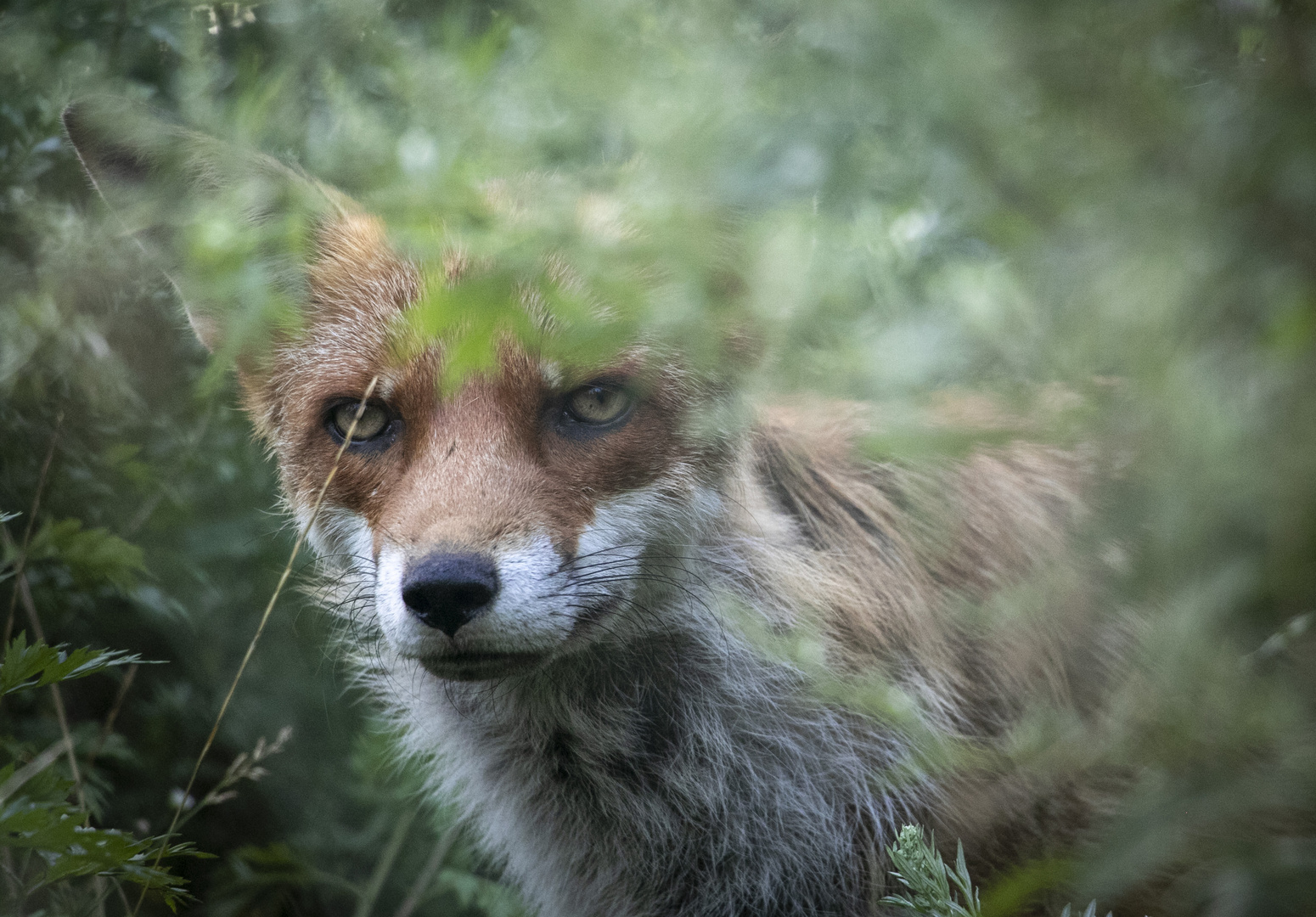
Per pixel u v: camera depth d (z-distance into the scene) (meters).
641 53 3.61
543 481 5.75
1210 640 3.69
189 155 6.11
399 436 6.09
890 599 6.73
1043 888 5.81
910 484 7.09
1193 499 3.24
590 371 5.63
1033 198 3.46
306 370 6.34
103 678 8.35
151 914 8.00
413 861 8.88
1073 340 3.46
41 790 5.05
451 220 4.37
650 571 6.34
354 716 9.06
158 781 8.41
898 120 3.58
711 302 4.50
